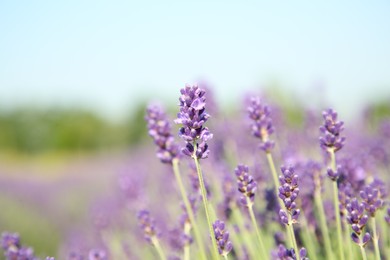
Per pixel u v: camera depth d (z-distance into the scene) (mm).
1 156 5348
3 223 1372
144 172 1139
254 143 858
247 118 546
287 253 448
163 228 709
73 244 930
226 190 566
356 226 436
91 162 3322
